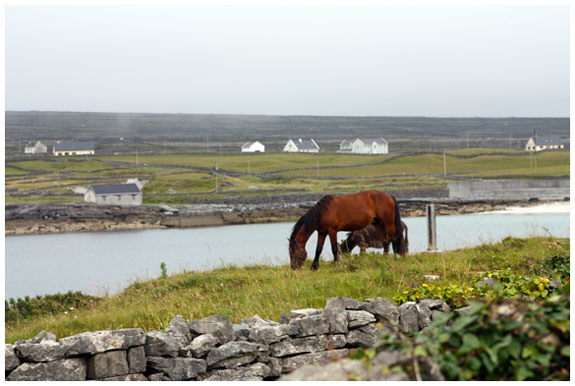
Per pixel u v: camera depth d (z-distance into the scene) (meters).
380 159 196.88
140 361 7.68
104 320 10.63
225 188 149.75
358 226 17.41
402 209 112.38
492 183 125.81
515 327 3.93
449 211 112.62
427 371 3.86
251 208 120.56
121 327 10.27
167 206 125.69
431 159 194.25
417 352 3.82
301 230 17.17
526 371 3.81
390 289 12.12
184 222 113.00
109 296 15.99
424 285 10.26
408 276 13.12
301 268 16.97
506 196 121.62
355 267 15.72
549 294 9.84
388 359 3.98
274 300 11.62
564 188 122.31
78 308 14.54
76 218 115.31
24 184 161.25
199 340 7.86
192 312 11.02
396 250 17.64
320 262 18.00
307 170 180.12
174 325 8.21
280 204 125.81
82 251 77.69
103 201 131.50
